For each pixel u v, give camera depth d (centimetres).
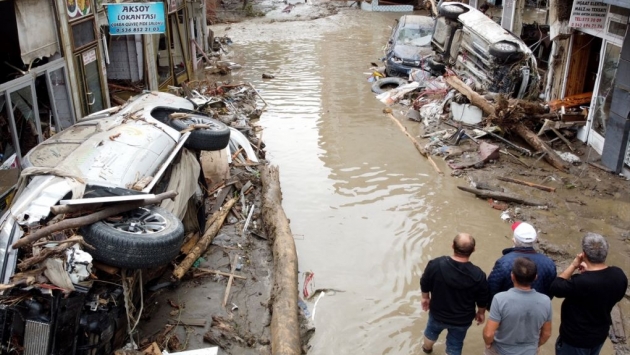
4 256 525
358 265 805
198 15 2086
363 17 3184
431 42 1822
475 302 562
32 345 502
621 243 850
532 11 2155
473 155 1180
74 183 590
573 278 510
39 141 943
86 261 510
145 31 1225
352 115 1491
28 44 918
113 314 550
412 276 780
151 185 639
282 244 786
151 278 698
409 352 634
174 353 563
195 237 798
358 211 966
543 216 933
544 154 1150
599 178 1069
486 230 896
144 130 728
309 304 717
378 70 1958
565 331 527
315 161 1184
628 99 1024
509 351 509
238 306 689
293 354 582
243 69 2016
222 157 1002
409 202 995
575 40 1284
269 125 1418
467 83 1464
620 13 1062
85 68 1128
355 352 635
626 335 652
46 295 495
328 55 2225
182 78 1825
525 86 1334
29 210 549
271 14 3259
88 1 1129
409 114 1450
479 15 1556
